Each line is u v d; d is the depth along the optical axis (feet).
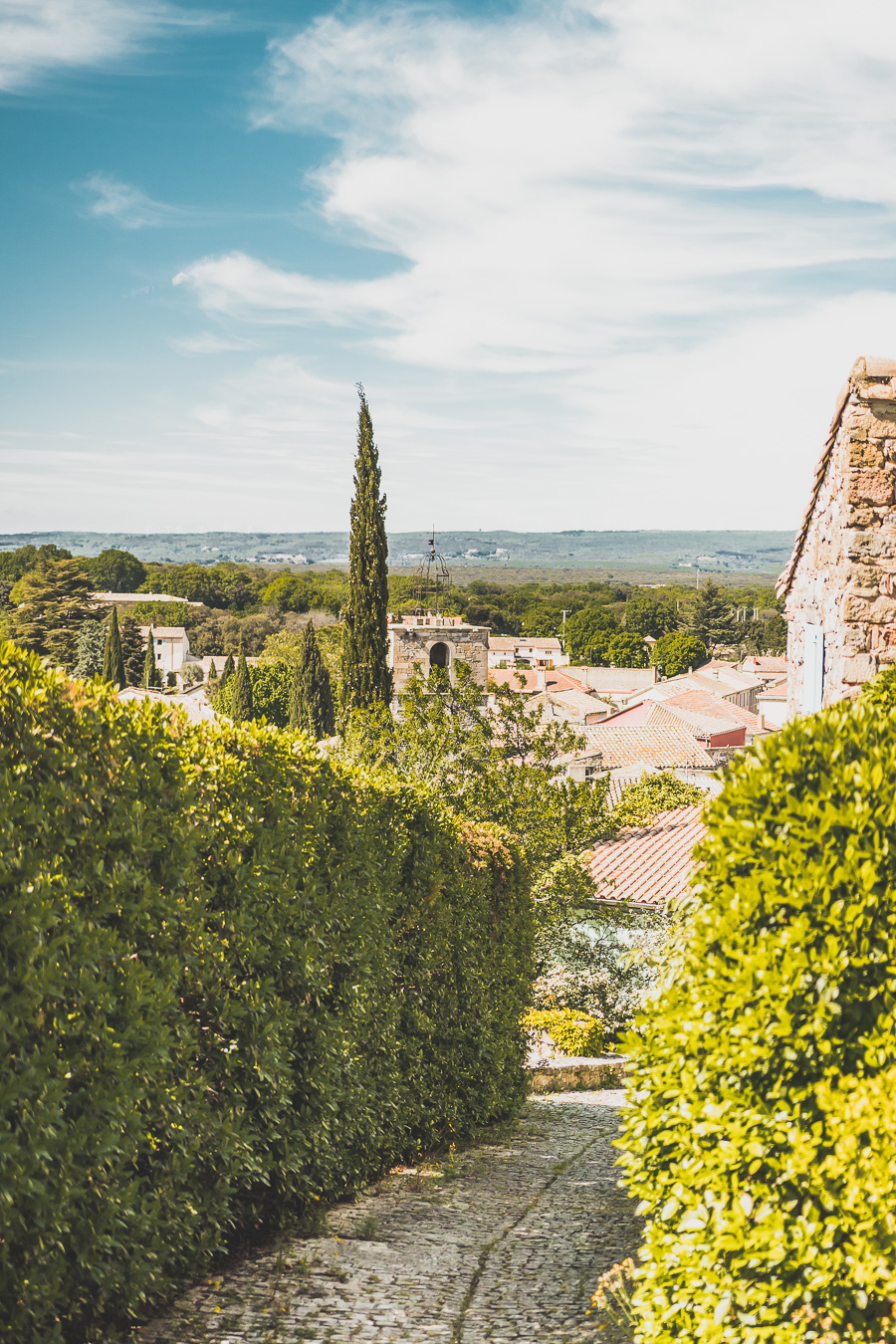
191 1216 15.74
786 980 10.93
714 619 428.15
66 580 272.31
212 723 20.30
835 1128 10.20
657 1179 12.55
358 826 24.04
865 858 11.25
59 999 12.98
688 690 220.43
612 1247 20.54
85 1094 13.16
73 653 262.47
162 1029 14.80
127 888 14.84
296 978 20.21
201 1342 14.28
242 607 482.69
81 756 14.37
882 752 12.79
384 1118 25.81
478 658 148.25
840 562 31.14
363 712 73.05
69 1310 13.30
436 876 28.99
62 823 13.55
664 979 15.01
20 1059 12.12
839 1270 9.83
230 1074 17.62
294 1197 20.42
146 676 275.59
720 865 12.44
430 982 29.25
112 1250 13.80
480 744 69.41
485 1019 33.40
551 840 65.87
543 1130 35.58
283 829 20.20
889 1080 10.08
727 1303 10.54
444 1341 15.12
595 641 425.28
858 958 10.84
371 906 24.22
